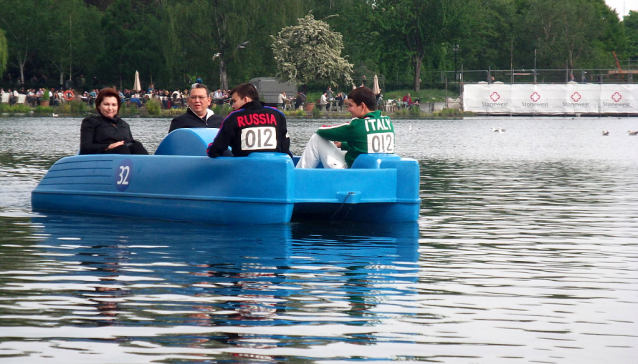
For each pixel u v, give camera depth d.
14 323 5.68
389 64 98.94
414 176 11.12
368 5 97.44
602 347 5.28
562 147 31.36
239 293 6.62
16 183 15.66
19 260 7.97
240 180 10.33
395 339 5.41
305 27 74.81
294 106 71.12
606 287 7.07
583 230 10.51
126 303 6.25
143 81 91.19
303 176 10.35
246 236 9.64
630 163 23.36
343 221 11.43
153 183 11.09
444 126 52.16
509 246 9.23
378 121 11.40
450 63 111.12
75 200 11.89
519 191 15.52
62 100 68.12
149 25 90.81
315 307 6.20
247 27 77.81
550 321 5.91
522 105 68.56
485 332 5.61
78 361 4.89
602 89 67.44
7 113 64.62
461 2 96.50
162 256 8.26
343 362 4.93
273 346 5.21
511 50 109.50
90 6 99.62
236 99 10.60
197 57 84.81
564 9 110.81
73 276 7.22
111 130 12.12
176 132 11.45
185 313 5.98
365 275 7.45
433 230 10.47
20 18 90.00
